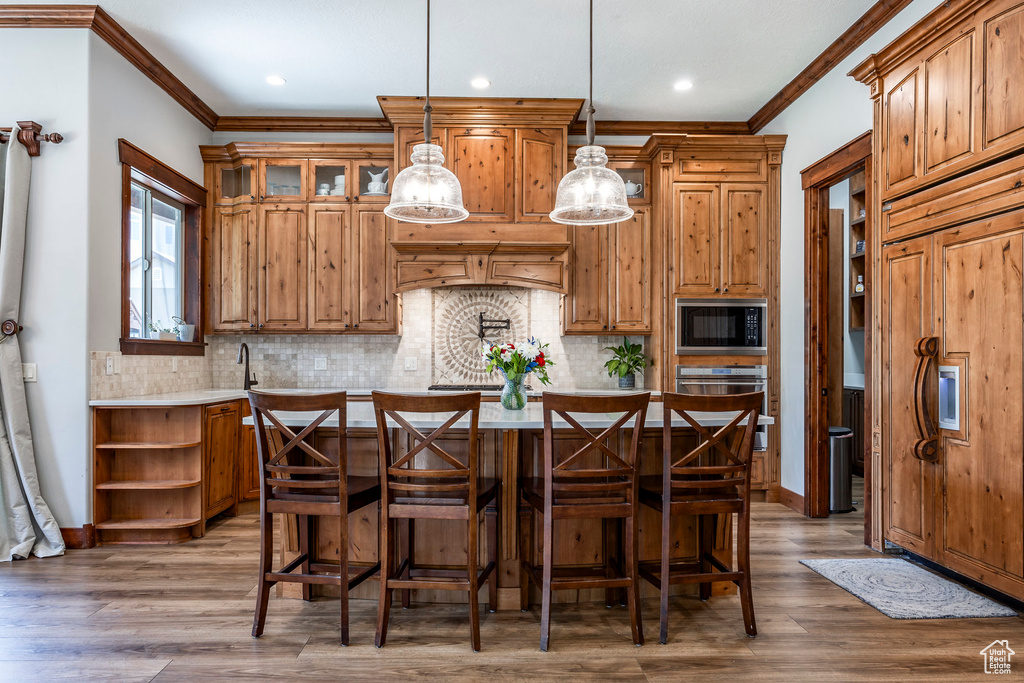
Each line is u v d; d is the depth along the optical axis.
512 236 4.71
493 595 2.63
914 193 3.06
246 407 4.39
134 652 2.22
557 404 2.23
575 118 4.94
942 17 2.77
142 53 3.87
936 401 2.87
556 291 4.79
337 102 4.75
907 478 3.10
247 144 4.81
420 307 5.16
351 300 4.87
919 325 3.01
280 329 4.85
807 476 4.24
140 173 4.00
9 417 3.29
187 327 4.66
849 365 6.08
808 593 2.81
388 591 2.31
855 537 3.72
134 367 3.93
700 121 5.14
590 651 2.25
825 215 4.25
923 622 2.49
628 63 4.09
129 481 3.66
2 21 3.44
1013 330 2.45
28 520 3.32
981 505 2.60
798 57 4.02
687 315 4.66
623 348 5.02
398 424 2.48
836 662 2.16
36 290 3.43
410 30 3.64
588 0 3.33
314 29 3.63
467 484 2.27
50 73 3.47
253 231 4.86
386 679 2.04
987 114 2.57
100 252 3.58
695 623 2.50
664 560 2.32
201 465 3.71
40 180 3.45
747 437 2.41
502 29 3.63
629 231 4.93
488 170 4.70
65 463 3.45
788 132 4.59
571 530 2.72
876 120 3.36
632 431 2.71
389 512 2.30
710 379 4.66
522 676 2.06
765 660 2.17
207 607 2.64
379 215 4.88
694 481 2.35
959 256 2.73
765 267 4.71
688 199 4.70
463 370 5.19
